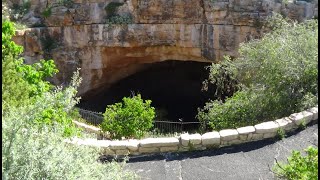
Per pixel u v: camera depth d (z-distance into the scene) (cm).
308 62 1010
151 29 1950
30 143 536
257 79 1127
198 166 783
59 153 554
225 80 1436
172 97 2428
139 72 2431
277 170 658
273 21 1478
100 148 765
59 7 1933
